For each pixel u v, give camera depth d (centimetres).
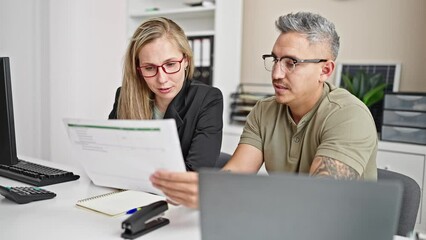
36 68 278
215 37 257
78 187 122
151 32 122
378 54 242
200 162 127
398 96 206
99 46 287
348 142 101
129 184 99
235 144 243
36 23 274
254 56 280
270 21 273
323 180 53
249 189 56
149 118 141
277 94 112
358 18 245
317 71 107
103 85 292
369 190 51
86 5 277
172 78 126
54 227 88
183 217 95
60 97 276
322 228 54
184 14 284
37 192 109
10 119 99
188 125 134
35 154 282
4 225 89
